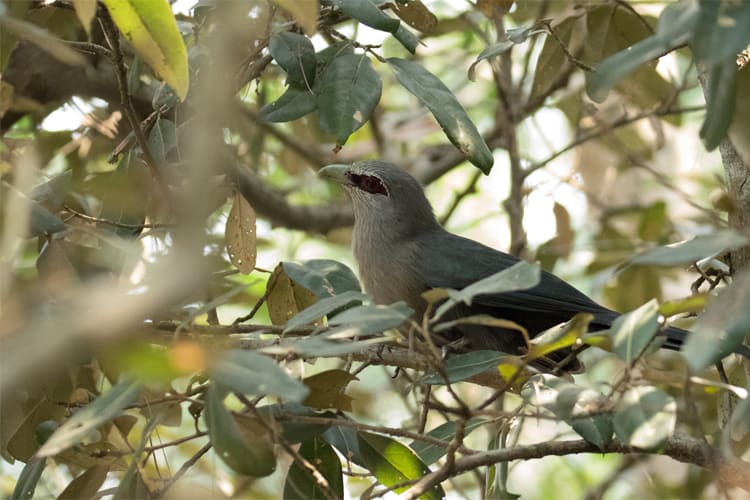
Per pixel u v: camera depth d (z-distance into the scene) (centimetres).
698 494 1358
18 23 629
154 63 733
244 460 679
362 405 1459
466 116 923
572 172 1518
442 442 812
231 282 1098
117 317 531
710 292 834
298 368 788
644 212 1433
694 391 1182
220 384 681
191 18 1113
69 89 1244
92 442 925
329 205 1573
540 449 811
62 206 925
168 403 779
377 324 708
